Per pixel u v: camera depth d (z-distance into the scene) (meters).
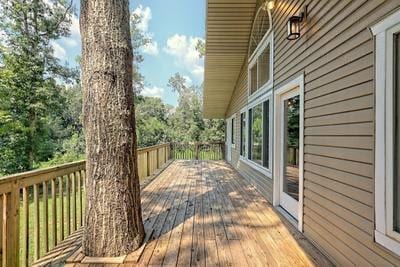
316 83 3.22
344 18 2.60
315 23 3.26
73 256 2.83
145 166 7.83
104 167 2.89
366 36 2.26
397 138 1.96
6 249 2.28
